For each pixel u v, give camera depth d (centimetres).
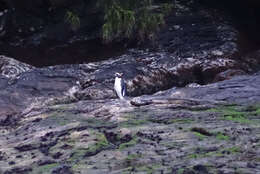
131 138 2050
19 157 1962
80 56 5531
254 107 2528
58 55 5628
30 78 3919
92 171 1648
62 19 6116
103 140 2067
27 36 6153
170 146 1867
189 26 5822
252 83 3198
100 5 5425
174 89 3309
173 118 2378
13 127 2720
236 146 1777
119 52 5450
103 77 4062
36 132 2392
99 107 2766
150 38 5306
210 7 6519
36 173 1702
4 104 3394
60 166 1733
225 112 2431
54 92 3772
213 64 4656
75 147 1991
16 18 6231
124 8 5025
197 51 5059
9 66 4631
